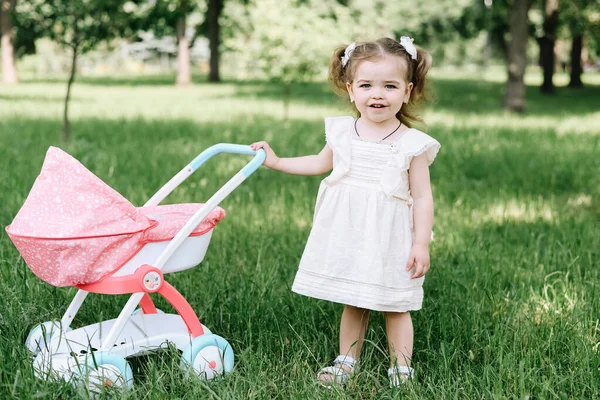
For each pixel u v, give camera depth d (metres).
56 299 3.63
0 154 8.38
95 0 9.70
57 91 23.22
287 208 6.04
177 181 3.22
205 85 28.80
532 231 5.46
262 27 12.82
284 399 2.82
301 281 3.09
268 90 25.08
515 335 3.31
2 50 27.11
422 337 3.44
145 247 2.85
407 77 3.06
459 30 28.05
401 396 2.79
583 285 4.13
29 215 2.73
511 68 17.33
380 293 2.97
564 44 54.62
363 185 3.03
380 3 27.17
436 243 5.15
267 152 3.19
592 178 7.81
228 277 4.21
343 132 3.12
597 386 2.91
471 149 9.68
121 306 3.63
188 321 3.03
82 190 2.71
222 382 2.90
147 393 2.73
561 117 15.95
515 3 17.17
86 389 2.61
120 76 39.41
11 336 3.12
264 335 3.36
